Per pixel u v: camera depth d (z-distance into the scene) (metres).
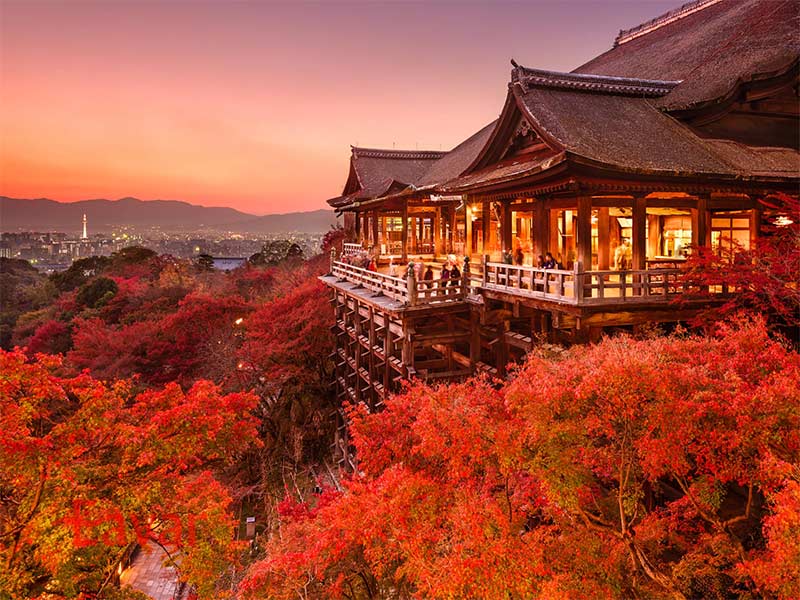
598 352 7.31
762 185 12.92
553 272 12.44
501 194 15.77
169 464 9.57
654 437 6.21
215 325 26.97
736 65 16.77
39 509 8.04
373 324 20.19
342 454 21.39
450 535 7.08
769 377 6.59
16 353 8.95
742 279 11.50
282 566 8.80
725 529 7.04
